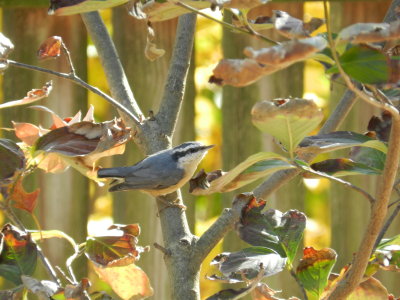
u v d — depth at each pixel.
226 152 8.91
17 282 4.28
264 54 2.67
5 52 4.25
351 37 2.83
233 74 2.88
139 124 4.98
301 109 3.23
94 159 4.51
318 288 4.18
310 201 11.28
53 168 5.18
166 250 4.60
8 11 8.84
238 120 8.87
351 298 4.61
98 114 11.16
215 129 11.52
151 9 3.95
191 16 5.21
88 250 4.46
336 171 4.23
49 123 8.95
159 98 8.88
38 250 4.38
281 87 8.80
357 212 8.74
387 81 3.06
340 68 2.94
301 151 3.99
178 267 4.55
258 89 8.81
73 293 3.85
